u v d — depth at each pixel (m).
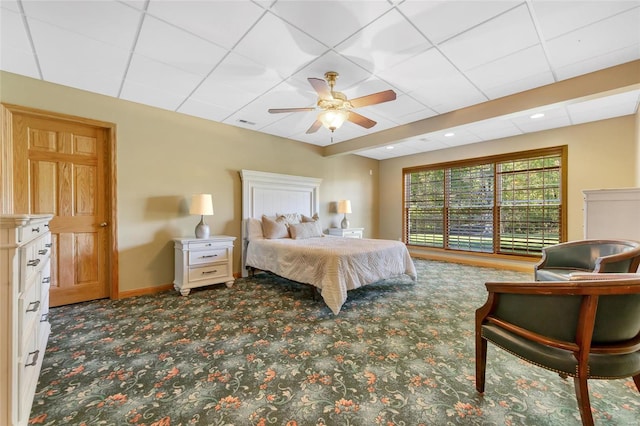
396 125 4.26
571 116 3.79
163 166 3.59
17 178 2.71
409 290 3.58
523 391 1.58
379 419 1.37
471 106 3.46
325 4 1.78
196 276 3.47
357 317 2.69
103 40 2.15
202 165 3.94
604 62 2.47
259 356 1.97
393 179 6.58
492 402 1.49
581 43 2.19
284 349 2.06
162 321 2.58
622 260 2.10
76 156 3.05
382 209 6.79
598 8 1.81
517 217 4.74
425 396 1.54
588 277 1.30
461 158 5.41
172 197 3.66
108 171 3.23
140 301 3.14
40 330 1.76
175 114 3.69
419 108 3.54
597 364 1.15
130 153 3.33
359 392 1.58
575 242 2.72
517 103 3.09
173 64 2.51
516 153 4.70
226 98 3.26
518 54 2.35
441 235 5.76
